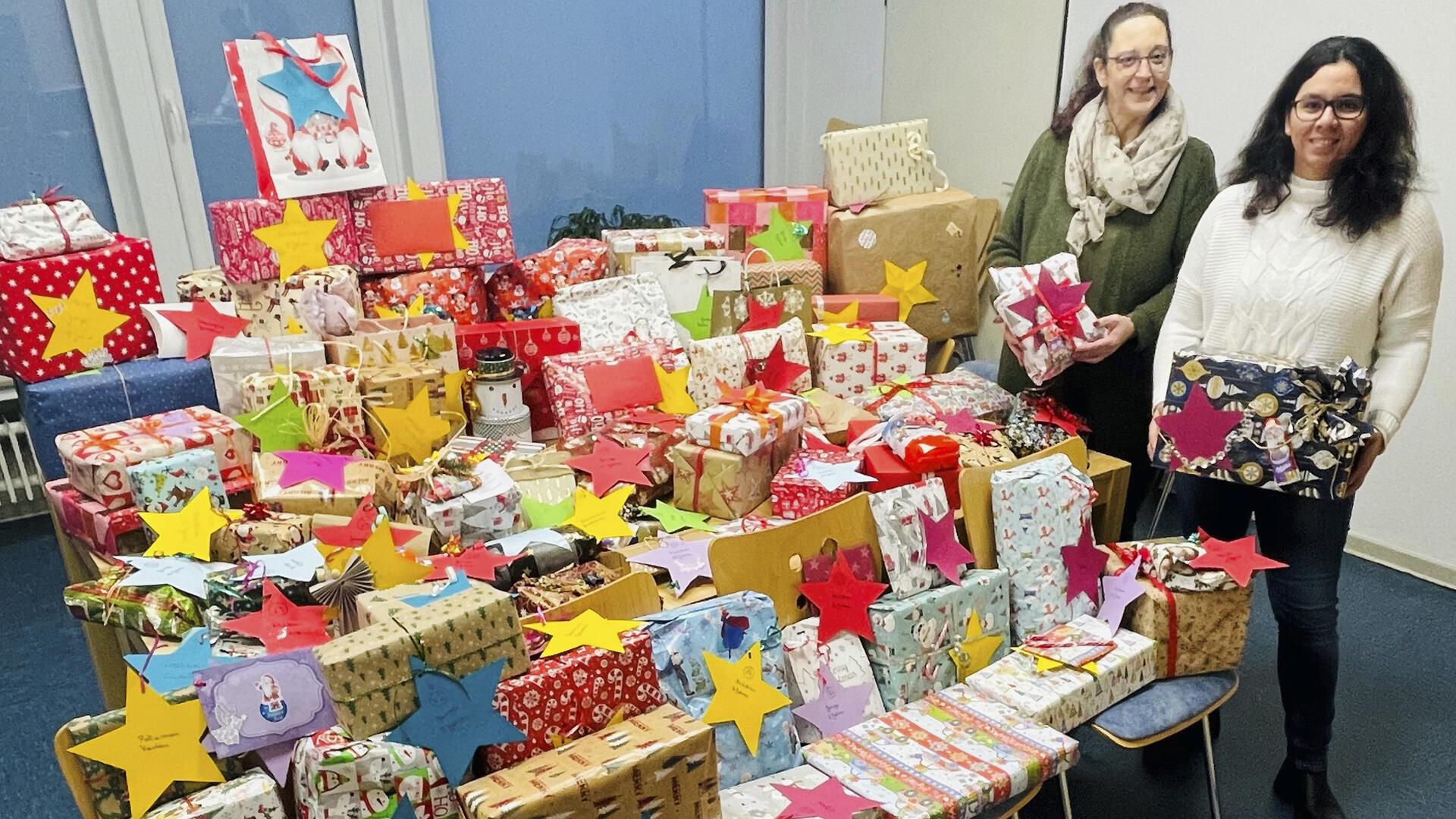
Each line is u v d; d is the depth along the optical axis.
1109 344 2.22
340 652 1.22
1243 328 1.89
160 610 1.44
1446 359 2.84
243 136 3.54
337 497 1.66
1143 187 2.23
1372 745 2.38
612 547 1.85
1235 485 2.01
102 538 1.60
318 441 1.84
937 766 1.57
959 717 1.70
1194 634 1.89
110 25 3.17
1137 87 2.17
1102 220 2.29
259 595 1.46
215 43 3.39
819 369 2.47
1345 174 1.72
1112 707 1.83
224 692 1.28
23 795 2.29
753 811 1.45
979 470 1.98
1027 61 3.38
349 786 1.23
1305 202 1.80
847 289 2.79
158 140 3.35
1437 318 2.83
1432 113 2.67
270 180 2.00
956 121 3.74
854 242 2.75
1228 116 3.03
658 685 1.48
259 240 1.96
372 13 3.53
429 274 2.21
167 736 1.26
